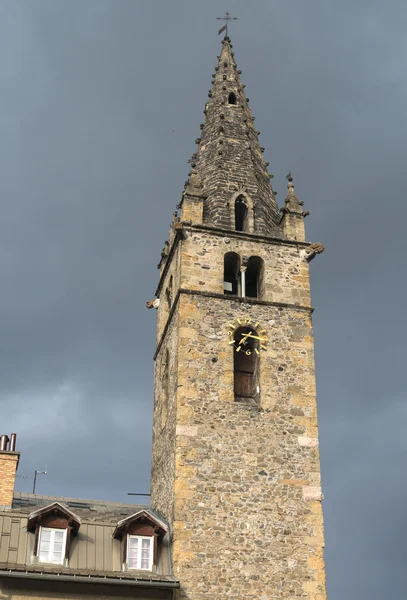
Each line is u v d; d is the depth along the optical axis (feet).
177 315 118.01
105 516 109.70
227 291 124.57
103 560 99.09
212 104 152.05
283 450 109.70
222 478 105.91
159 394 126.00
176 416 108.99
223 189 131.95
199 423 108.99
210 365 113.50
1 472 109.29
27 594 92.84
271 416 111.75
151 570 98.89
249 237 125.59
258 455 108.58
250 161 138.72
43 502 115.34
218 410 110.52
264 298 121.80
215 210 128.88
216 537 101.76
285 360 116.78
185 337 114.62
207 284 119.65
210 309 117.60
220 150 138.31
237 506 104.37
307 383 115.65
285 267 124.88
